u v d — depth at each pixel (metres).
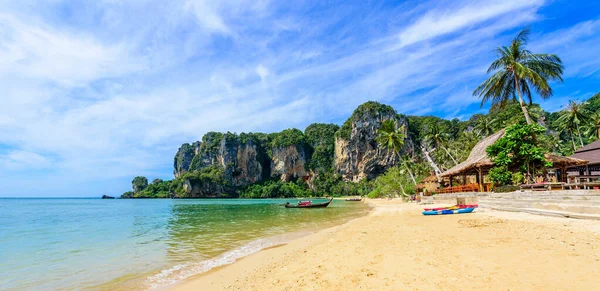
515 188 17.55
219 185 162.50
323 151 174.50
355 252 8.38
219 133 189.62
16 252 12.78
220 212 42.47
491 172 20.34
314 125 197.00
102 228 22.03
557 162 20.08
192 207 62.44
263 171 180.12
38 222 27.67
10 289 7.95
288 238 15.49
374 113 148.25
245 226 22.20
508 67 24.80
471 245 7.71
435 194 31.12
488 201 18.55
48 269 9.91
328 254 8.86
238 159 173.38
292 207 51.78
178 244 14.37
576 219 10.55
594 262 5.43
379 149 144.75
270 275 7.68
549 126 61.72
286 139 179.25
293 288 6.01
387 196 72.44
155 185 186.38
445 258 6.63
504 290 4.51
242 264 9.99
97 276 9.03
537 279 4.82
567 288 4.37
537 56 24.19
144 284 8.20
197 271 9.41
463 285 4.89
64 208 60.09
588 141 53.00
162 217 33.34
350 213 33.28
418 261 6.61
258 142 186.75
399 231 11.63
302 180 172.62
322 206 49.22
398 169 70.06
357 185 144.62
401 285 5.26
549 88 23.17
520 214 13.67
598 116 43.75
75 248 13.61
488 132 54.03
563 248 6.58
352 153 152.88
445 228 11.30
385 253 7.78
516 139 19.36
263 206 63.88
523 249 6.81
